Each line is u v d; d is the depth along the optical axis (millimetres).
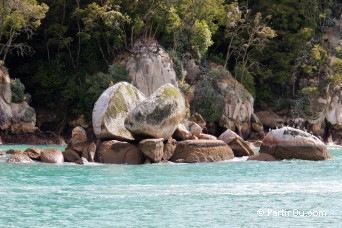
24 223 27312
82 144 50969
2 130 76625
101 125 50031
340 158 56031
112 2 84000
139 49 84312
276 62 97625
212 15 90562
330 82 95688
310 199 33031
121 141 50156
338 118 96250
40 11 77250
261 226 27078
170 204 31500
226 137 55688
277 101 97250
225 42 96125
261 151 53938
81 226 26781
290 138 52906
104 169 45375
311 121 94812
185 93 84750
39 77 85000
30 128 78188
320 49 97750
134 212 29578
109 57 86812
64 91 83188
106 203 31672
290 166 48219
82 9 85312
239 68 92875
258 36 93250
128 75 82562
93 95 81062
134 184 37938
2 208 30344
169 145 50906
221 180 39938
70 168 45812
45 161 49094
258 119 89562
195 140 51594
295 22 99312
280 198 33250
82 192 34844
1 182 38438
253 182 39031
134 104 51562
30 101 81562
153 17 84938
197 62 88875
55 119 84312
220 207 30812
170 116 50094
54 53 88000
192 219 28219
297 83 99375
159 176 41719
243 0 99500
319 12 104875
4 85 76750
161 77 83250
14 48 85312
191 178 40844
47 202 31875
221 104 85938
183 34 88875
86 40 85562
